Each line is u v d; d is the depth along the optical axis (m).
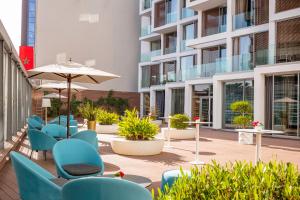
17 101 14.02
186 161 8.80
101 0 36.56
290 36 17.77
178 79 27.52
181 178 2.50
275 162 2.70
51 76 8.65
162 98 31.36
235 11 22.00
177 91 28.08
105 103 34.44
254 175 2.38
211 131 20.22
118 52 37.53
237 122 14.73
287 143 14.06
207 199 2.11
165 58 30.67
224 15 23.83
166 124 26.91
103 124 17.36
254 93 18.58
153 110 29.61
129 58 38.12
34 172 3.29
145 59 34.50
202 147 12.06
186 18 28.28
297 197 2.05
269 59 18.47
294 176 2.38
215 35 23.09
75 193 2.52
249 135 13.36
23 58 21.95
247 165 2.65
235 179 2.32
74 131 11.12
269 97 18.25
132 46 38.34
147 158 9.23
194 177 2.35
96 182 2.46
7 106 11.10
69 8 34.94
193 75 25.33
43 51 33.69
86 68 8.20
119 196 2.47
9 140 10.89
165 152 10.54
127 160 8.84
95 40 36.22
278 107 17.83
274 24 18.38
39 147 8.19
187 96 25.30
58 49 34.31
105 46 36.78
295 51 17.38
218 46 24.16
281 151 11.36
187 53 28.12
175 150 11.09
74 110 30.47
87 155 5.16
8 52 10.79
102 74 7.91
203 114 24.28
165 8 31.09
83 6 35.62
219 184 2.21
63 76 8.38
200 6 24.34
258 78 18.38
